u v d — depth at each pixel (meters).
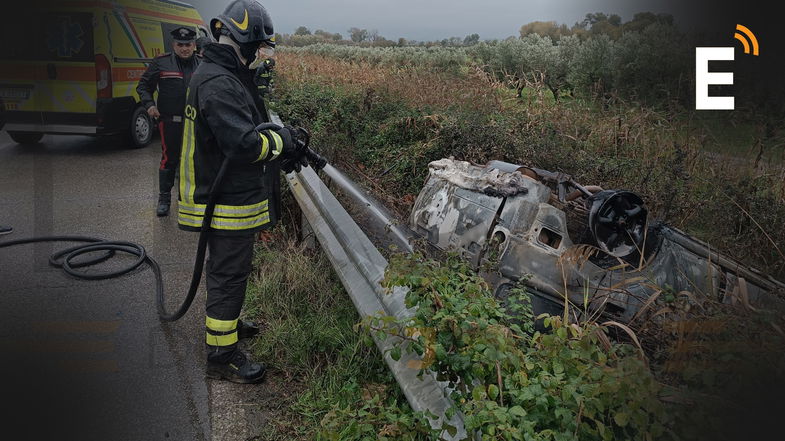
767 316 2.54
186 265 4.74
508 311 3.05
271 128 2.97
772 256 4.30
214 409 2.91
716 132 7.56
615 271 3.21
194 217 3.00
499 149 5.88
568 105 9.26
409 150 6.19
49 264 4.65
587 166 5.73
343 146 6.98
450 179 3.99
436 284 2.34
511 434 1.76
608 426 1.92
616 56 10.77
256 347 3.46
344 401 2.79
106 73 8.22
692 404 1.96
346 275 3.15
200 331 3.70
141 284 4.37
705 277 3.18
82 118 8.30
